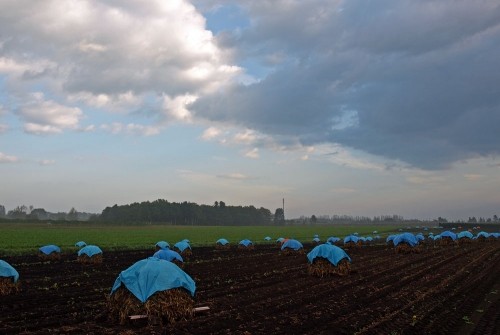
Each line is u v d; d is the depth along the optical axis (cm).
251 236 8856
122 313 1386
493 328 1403
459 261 3628
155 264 1452
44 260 3588
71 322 1414
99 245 5281
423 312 1591
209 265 3353
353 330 1340
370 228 16012
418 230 14025
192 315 1459
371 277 2573
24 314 1512
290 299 1827
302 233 11075
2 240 5569
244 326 1370
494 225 15100
